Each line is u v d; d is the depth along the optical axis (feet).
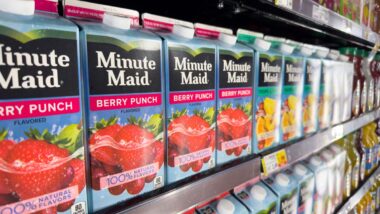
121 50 1.51
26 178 1.22
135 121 1.60
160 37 1.74
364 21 4.66
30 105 1.22
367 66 5.37
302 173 3.40
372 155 6.55
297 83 3.02
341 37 4.38
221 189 2.06
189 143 1.93
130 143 1.58
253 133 2.52
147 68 1.63
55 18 1.37
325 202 4.00
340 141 4.90
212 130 2.10
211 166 2.12
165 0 2.51
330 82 3.74
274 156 2.58
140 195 1.66
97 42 1.42
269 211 2.69
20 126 1.20
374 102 5.93
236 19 3.24
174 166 1.85
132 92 1.57
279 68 2.71
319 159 3.95
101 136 1.47
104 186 1.50
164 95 1.77
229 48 2.18
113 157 1.52
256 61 2.44
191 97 1.91
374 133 6.77
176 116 1.83
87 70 1.40
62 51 1.30
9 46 1.15
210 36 2.29
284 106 2.86
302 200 3.30
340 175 4.55
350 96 4.40
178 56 1.81
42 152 1.26
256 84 2.47
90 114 1.42
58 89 1.30
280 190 2.92
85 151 1.44
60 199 1.33
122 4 2.60
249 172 2.32
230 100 2.23
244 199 2.61
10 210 1.19
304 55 3.16
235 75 2.25
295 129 3.08
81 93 1.39
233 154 2.31
